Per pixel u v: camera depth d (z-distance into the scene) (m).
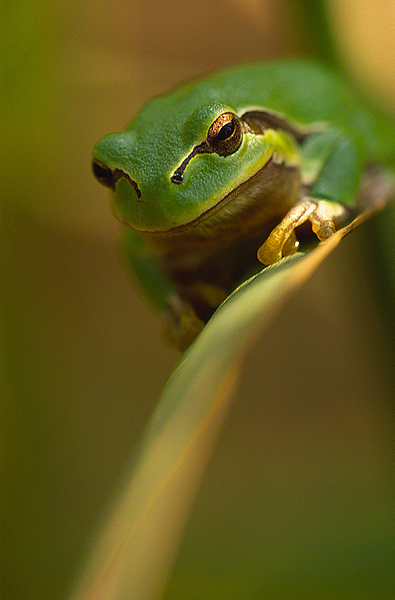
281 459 0.36
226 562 0.25
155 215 0.23
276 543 0.25
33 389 0.26
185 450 0.15
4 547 0.26
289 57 0.26
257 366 0.43
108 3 0.29
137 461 0.17
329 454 0.36
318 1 0.25
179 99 0.23
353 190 0.23
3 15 0.25
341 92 0.25
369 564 0.25
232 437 0.39
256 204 0.23
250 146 0.23
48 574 0.26
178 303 0.23
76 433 0.32
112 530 0.15
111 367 0.38
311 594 0.25
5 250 0.26
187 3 0.36
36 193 0.27
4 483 0.26
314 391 0.42
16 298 0.26
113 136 0.23
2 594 0.25
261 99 0.24
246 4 0.37
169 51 0.36
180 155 0.23
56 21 0.26
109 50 0.31
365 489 0.27
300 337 0.44
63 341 0.33
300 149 0.24
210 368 0.16
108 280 0.40
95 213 0.37
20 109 0.26
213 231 0.23
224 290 0.23
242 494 0.28
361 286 0.25
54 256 0.33
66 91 0.27
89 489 0.30
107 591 0.15
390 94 0.26
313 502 0.27
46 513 0.26
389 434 0.26
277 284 0.19
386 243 0.25
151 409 0.38
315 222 0.23
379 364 0.25
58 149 0.27
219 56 0.37
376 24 0.26
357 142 0.24
